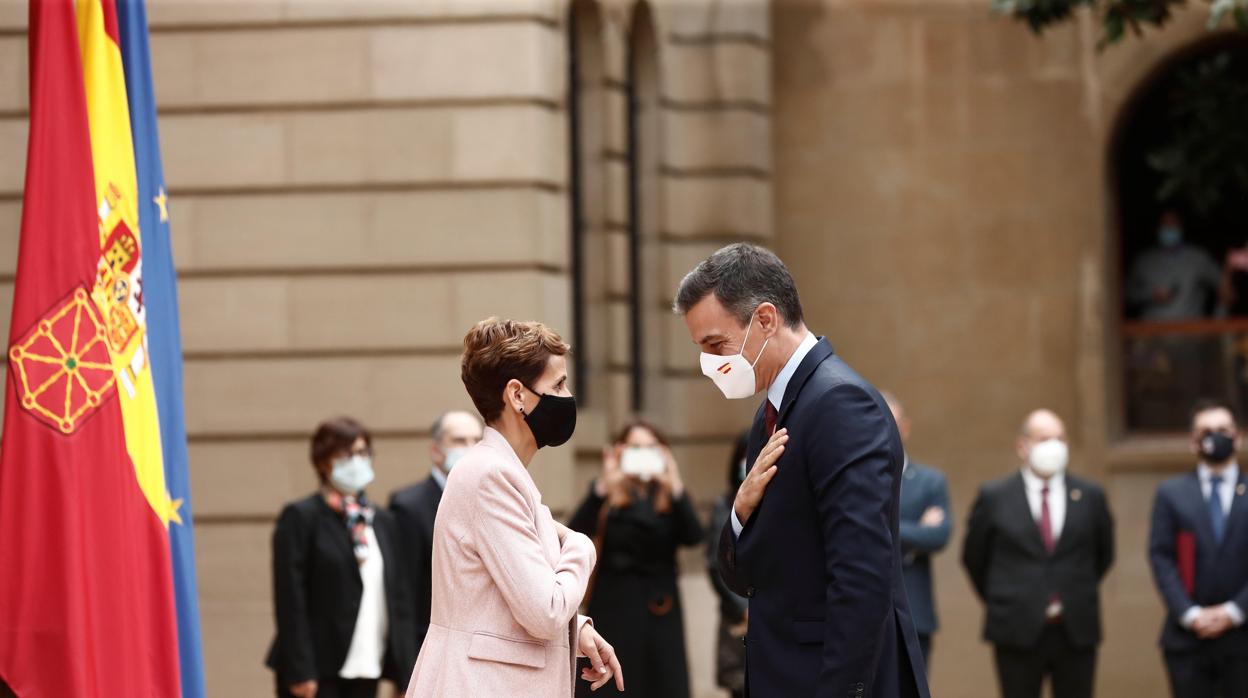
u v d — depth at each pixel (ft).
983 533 49.96
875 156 69.97
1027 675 49.11
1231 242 69.87
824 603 21.97
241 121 56.44
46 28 25.62
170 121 56.59
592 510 43.93
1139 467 67.26
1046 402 68.18
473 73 55.77
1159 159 54.54
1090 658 49.06
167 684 26.32
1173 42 67.00
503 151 55.62
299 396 56.13
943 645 66.80
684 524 44.37
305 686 39.75
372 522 41.55
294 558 40.27
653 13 66.33
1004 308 68.69
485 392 23.00
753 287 22.71
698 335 23.04
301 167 56.34
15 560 24.30
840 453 21.61
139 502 26.18
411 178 55.93
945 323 69.15
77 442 24.94
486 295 55.62
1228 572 48.19
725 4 68.39
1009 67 68.95
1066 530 48.93
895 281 69.62
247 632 55.77
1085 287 67.87
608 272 63.57
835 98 70.28
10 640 24.11
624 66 65.36
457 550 22.24
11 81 55.21
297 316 56.18
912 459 69.21
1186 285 69.10
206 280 56.49
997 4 51.37
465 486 22.34
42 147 25.40
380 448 55.83
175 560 27.63
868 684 20.98
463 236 55.72
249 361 56.34
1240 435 67.46
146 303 27.50
